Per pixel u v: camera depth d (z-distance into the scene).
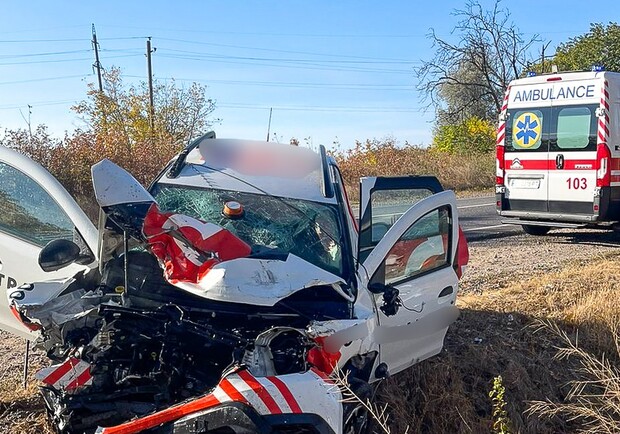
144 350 3.48
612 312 7.01
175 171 5.08
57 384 3.54
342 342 3.59
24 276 4.67
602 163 10.96
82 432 3.40
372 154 26.83
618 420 4.83
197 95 30.66
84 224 4.54
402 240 4.73
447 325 5.22
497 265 9.69
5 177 4.98
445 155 29.78
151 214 3.63
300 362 3.36
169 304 3.69
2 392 4.73
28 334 4.76
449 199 5.16
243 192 4.88
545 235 13.02
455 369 5.69
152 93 30.12
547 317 6.97
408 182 5.05
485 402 5.54
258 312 3.73
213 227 3.84
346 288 3.99
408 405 5.13
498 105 39.03
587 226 11.85
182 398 3.42
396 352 4.70
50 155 15.02
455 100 42.00
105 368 3.47
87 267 4.27
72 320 3.57
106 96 27.20
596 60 35.53
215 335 3.47
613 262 9.86
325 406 3.18
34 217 4.77
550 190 11.69
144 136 26.14
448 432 5.13
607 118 10.94
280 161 5.23
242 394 3.07
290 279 3.67
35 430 4.29
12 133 15.27
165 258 3.69
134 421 3.17
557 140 11.56
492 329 6.63
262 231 4.53
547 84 11.70
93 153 15.70
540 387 5.87
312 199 4.84
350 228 4.72
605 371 5.23
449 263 5.25
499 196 12.40
